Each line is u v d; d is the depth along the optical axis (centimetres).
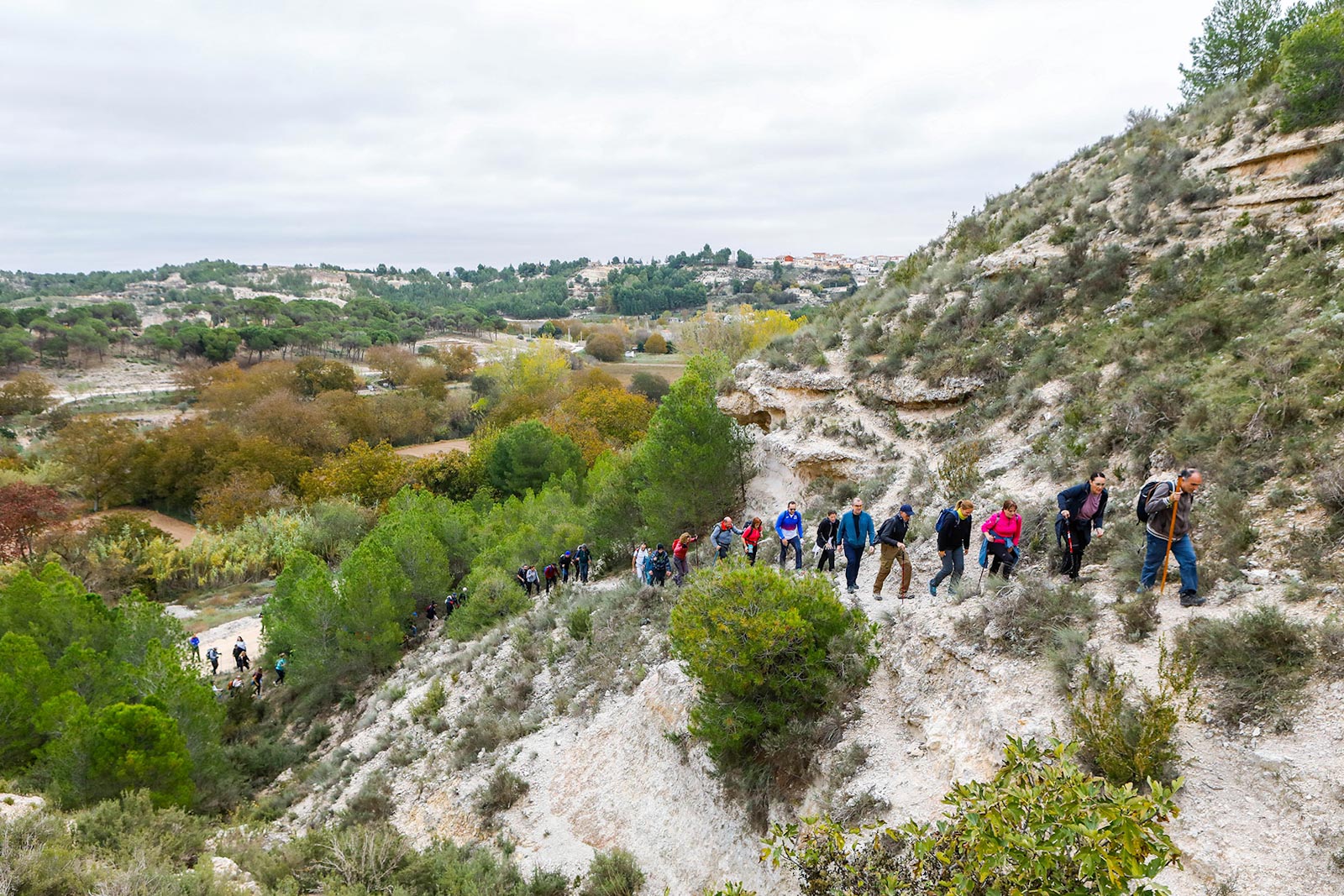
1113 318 1553
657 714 1310
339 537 4650
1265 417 1009
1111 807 424
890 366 1912
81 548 4375
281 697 2641
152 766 1479
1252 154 1616
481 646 2147
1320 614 725
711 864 1026
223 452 6069
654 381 8962
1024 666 853
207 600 4222
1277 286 1281
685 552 1772
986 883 503
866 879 585
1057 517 1080
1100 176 2148
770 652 1020
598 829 1251
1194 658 719
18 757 1708
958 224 2667
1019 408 1490
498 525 3503
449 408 9044
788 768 997
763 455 2212
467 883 1080
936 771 836
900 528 1165
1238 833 584
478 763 1589
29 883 823
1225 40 2616
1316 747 609
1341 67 1454
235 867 1111
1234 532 881
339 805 1689
